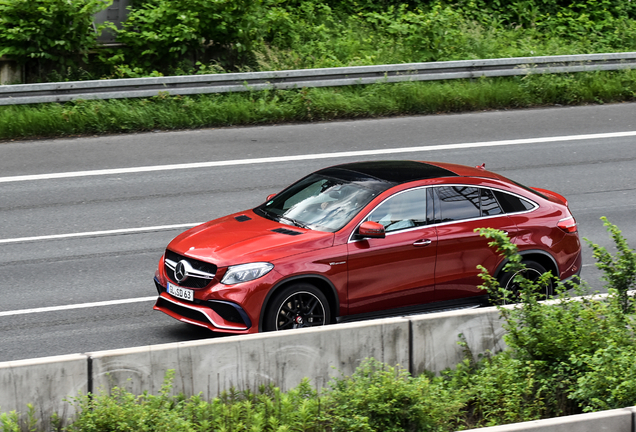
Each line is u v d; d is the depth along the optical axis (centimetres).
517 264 844
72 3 2262
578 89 2425
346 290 954
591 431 627
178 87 2183
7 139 1997
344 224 973
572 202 1645
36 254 1324
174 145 1972
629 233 1475
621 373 737
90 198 1609
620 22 3095
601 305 848
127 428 667
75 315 1080
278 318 918
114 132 2080
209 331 1032
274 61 2497
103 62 2389
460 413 759
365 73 2333
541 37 3047
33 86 2050
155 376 738
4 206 1552
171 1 2455
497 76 2458
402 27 2733
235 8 2427
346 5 3066
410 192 1023
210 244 959
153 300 1148
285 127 2153
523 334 822
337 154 1905
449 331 851
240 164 1833
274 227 997
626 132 2145
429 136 2073
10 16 2262
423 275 1003
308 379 761
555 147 2008
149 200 1605
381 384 746
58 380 702
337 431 701
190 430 664
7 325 1038
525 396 782
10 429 642
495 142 2036
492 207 1071
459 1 3148
